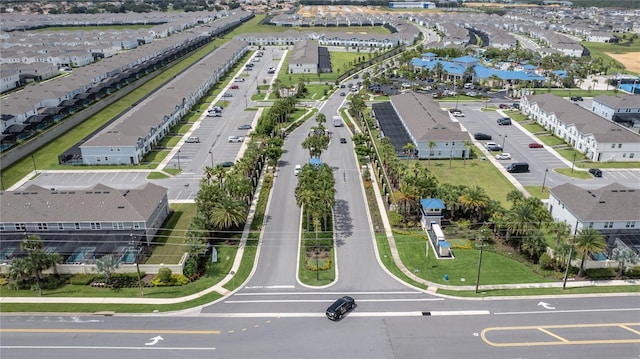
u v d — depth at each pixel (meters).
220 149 151.50
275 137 152.62
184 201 115.75
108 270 81.94
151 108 166.88
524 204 93.50
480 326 73.19
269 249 95.62
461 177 129.62
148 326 73.88
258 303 79.38
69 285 83.94
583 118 153.12
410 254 93.50
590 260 86.69
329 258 92.25
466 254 93.06
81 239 92.81
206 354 68.00
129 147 138.50
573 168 134.75
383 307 78.00
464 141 141.88
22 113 171.38
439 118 156.75
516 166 132.12
